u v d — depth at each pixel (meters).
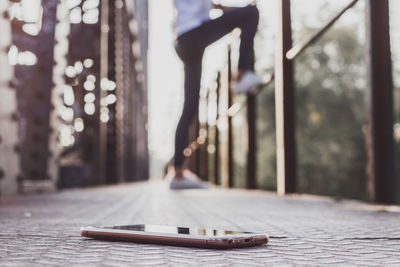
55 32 5.16
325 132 21.77
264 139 22.50
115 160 11.48
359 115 21.73
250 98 6.42
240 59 3.95
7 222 1.60
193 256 0.85
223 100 8.38
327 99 21.91
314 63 22.48
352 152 21.28
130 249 0.93
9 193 4.06
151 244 1.00
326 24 3.30
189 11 4.22
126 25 15.96
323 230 1.38
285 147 4.11
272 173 22.30
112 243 1.03
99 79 9.58
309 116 22.09
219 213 2.13
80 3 9.35
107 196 3.99
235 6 4.00
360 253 0.92
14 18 1.93
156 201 3.19
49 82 5.19
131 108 17.70
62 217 1.83
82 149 9.41
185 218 1.83
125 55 15.48
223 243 0.93
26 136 5.12
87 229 1.10
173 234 0.99
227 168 7.86
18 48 4.83
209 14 4.19
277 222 1.67
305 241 1.10
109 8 11.62
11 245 1.00
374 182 2.81
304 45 3.63
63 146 8.78
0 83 3.83
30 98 5.14
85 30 9.45
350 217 1.92
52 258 0.81
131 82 18.34
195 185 5.95
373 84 2.80
